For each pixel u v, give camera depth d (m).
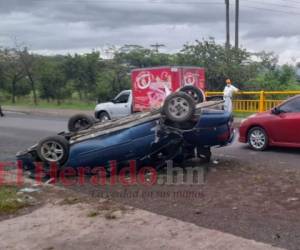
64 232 5.81
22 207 6.94
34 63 46.56
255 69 31.88
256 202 6.81
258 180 8.16
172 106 8.79
